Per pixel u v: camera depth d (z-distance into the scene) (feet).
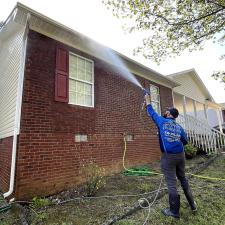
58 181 17.03
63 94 18.52
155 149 31.32
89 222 11.16
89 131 20.72
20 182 14.70
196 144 36.19
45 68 17.53
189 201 12.23
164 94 36.58
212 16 22.53
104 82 23.80
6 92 22.62
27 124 15.66
